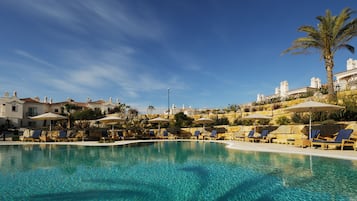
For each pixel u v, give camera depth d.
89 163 10.43
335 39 18.47
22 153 14.04
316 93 23.20
